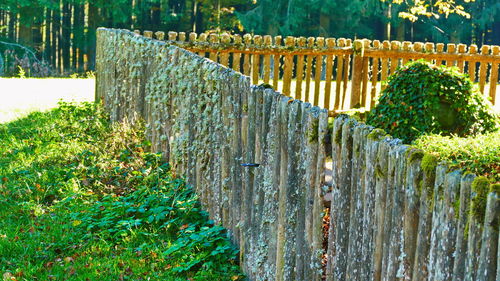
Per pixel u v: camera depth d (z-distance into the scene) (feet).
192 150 20.44
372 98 37.55
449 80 25.84
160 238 18.15
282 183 14.30
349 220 12.03
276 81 35.63
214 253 16.55
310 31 119.24
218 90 18.17
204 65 19.24
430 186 9.66
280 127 14.46
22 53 112.98
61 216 19.71
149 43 25.45
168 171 22.44
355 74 37.09
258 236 15.55
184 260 16.72
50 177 22.97
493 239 8.38
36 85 53.67
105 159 24.03
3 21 127.75
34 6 114.01
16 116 35.12
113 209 19.74
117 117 30.40
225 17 118.62
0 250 17.11
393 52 37.27
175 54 22.33
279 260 14.49
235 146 17.01
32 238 17.99
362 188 11.48
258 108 15.58
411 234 10.05
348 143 11.95
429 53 37.63
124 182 22.11
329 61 36.63
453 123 25.71
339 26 118.52
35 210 19.88
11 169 24.04
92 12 120.26
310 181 13.16
